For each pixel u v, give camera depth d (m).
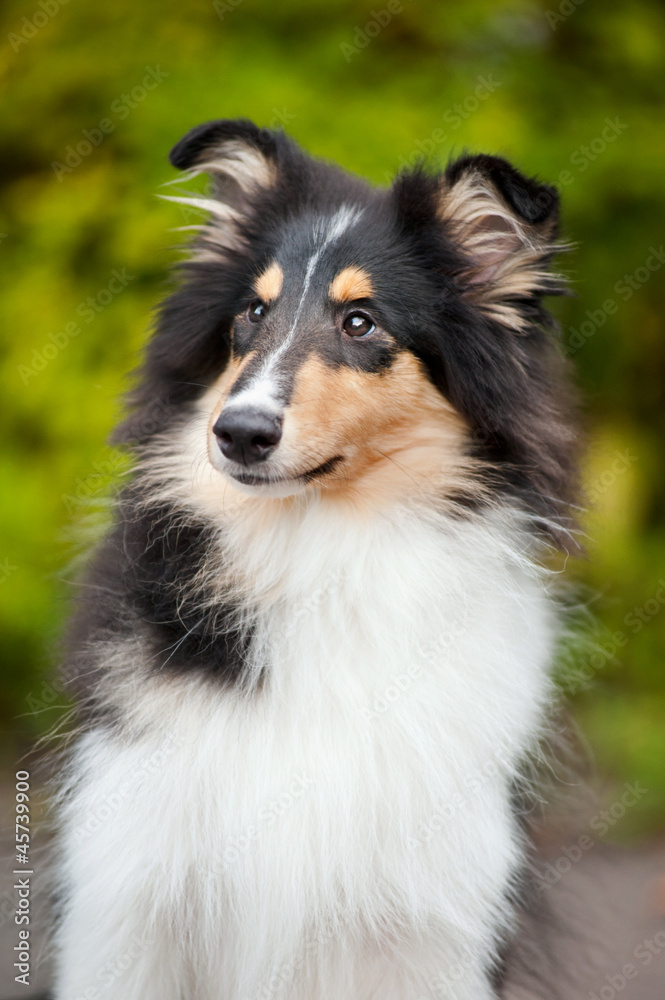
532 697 4.44
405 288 4.51
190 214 6.40
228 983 4.25
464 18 8.12
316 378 4.23
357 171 7.23
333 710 4.13
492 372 4.53
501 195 4.41
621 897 6.71
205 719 4.07
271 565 4.32
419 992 4.21
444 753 4.12
